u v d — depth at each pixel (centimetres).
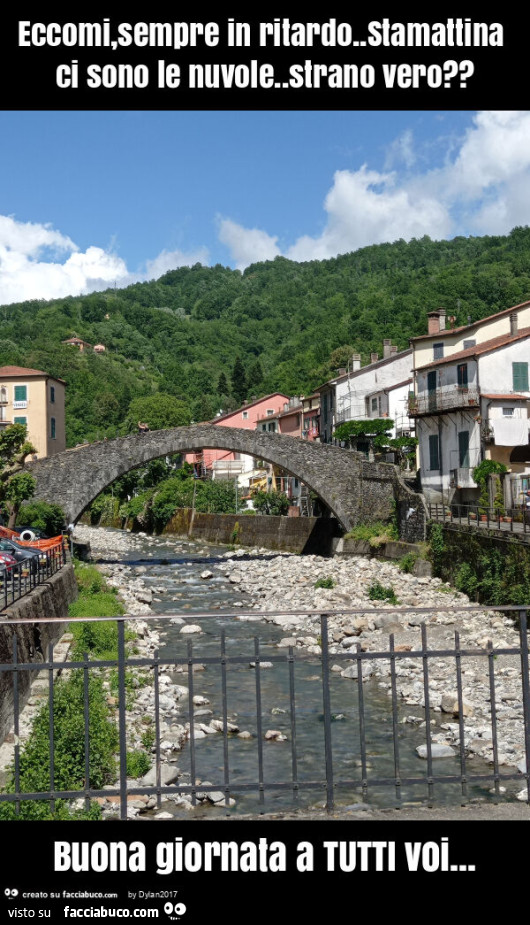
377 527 5747
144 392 18075
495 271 16325
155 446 6266
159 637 3469
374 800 1499
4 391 7212
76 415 16012
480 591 3628
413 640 3061
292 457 6328
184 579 5581
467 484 5056
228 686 2578
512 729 1938
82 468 6153
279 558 6312
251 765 1759
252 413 11525
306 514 7681
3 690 1622
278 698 2403
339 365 13838
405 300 17162
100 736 1538
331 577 5012
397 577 4584
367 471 6069
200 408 16075
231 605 4403
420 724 2062
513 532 3347
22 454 5125
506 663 2600
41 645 2331
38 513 5481
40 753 1398
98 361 19375
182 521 8931
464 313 14762
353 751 1853
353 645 3062
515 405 5000
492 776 1051
